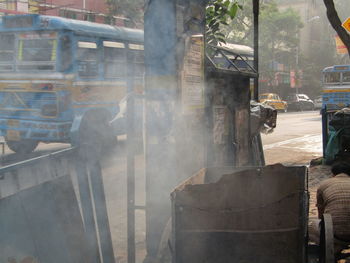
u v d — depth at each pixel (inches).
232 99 211.0
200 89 167.8
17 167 83.9
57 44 343.3
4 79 365.4
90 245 104.0
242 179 108.2
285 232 109.0
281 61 1593.3
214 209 108.6
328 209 133.4
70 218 96.9
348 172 142.8
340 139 327.3
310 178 296.2
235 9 222.7
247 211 108.7
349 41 347.6
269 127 262.5
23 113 359.6
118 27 395.9
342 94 738.2
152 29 149.3
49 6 628.4
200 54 165.9
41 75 348.2
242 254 109.3
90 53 365.1
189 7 153.7
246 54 547.5
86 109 364.2
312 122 890.1
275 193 108.5
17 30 357.1
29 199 87.2
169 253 125.5
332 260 116.5
